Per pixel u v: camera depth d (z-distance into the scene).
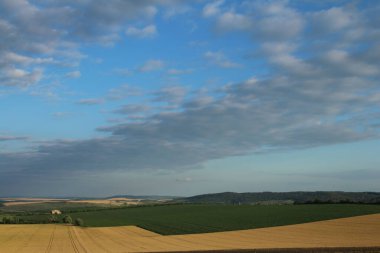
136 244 42.31
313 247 33.06
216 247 36.28
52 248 38.66
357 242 37.94
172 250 34.38
